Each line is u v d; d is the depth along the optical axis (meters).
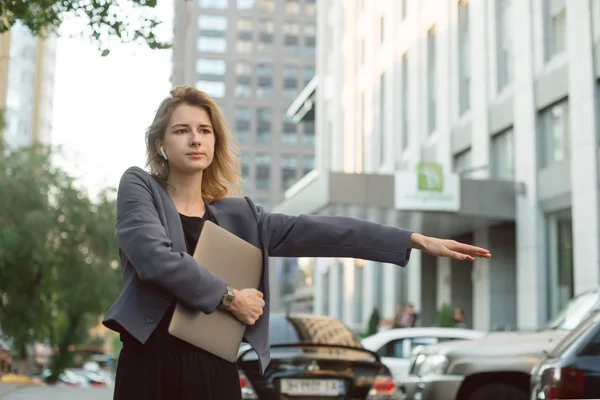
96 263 30.41
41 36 7.08
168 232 2.72
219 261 2.71
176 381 2.61
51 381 37.56
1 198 27.72
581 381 6.21
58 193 29.61
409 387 10.38
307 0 120.81
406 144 39.50
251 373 8.45
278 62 119.00
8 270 29.00
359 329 41.28
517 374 9.51
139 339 2.57
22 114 72.00
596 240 23.20
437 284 36.06
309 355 8.54
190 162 2.82
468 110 32.66
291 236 2.87
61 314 36.31
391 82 41.12
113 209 30.72
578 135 24.20
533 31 27.39
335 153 51.88
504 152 29.62
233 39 118.75
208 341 2.61
